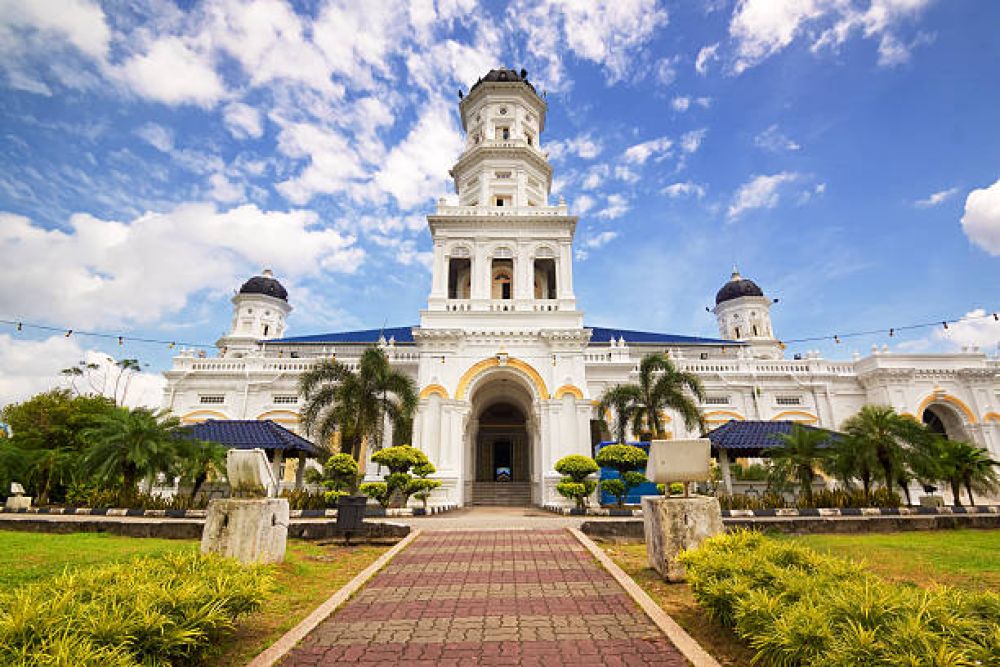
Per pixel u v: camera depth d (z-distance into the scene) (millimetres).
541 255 29609
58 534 14078
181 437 20266
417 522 16156
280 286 48312
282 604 7312
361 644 5840
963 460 20516
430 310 27531
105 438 19109
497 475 33031
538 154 32719
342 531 12805
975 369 32438
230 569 6133
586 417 25062
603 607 7090
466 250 29766
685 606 7012
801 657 4336
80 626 4238
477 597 7594
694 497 8945
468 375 26047
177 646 4605
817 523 14320
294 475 29688
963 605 4379
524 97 34188
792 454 20172
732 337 48750
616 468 20188
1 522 14695
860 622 4277
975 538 13453
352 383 21938
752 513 15953
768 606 5090
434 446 24859
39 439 28203
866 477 19844
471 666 5266
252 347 39625
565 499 23500
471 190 32688
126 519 14945
